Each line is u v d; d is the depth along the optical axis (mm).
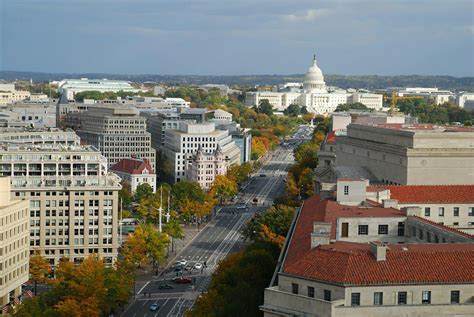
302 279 183750
